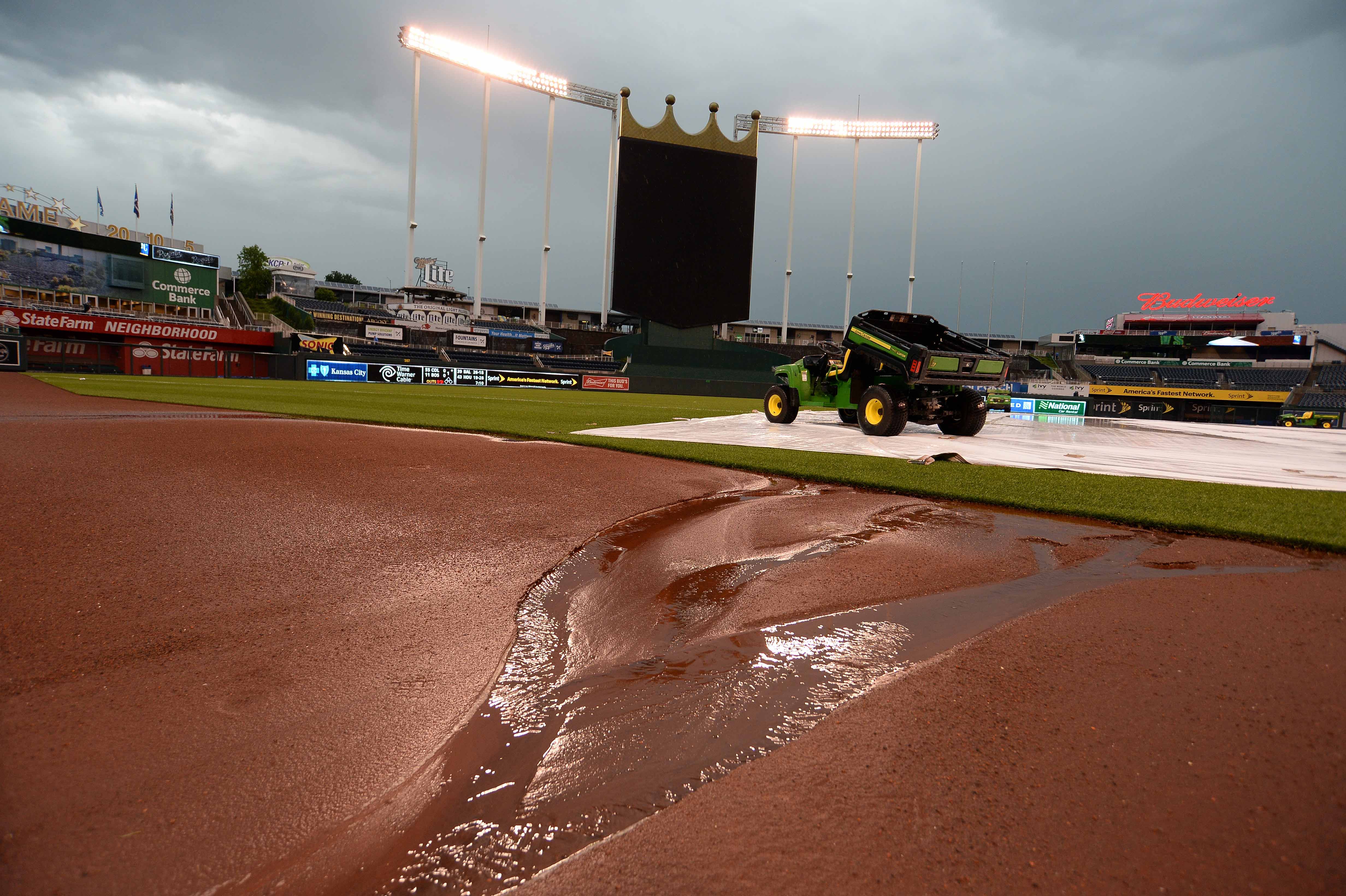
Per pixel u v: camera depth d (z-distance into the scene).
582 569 4.25
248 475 6.93
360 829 1.82
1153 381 53.12
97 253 44.12
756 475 8.30
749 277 47.44
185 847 1.71
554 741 2.28
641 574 4.16
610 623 3.35
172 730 2.21
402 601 3.53
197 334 42.78
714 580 4.06
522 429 12.77
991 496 6.65
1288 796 1.88
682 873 1.65
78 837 1.72
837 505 6.40
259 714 2.34
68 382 26.66
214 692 2.48
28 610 3.16
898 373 13.24
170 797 1.89
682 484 7.47
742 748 2.24
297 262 78.50
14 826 1.74
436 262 79.62
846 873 1.63
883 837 1.75
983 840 1.73
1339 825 1.75
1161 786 1.94
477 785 2.03
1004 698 2.51
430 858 1.72
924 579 4.09
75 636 2.91
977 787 1.95
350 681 2.62
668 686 2.70
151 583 3.62
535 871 1.68
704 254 46.25
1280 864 1.62
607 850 1.75
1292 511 6.01
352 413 15.32
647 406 25.73
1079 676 2.68
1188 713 2.36
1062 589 3.93
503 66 53.53
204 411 14.96
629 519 5.68
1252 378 52.38
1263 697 2.46
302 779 2.00
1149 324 67.44
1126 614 3.41
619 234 44.59
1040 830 1.76
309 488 6.39
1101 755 2.10
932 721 2.35
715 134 45.38
